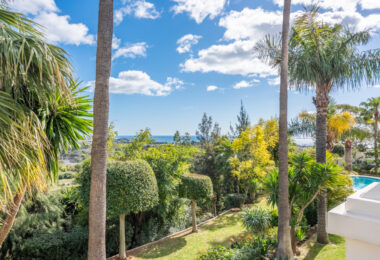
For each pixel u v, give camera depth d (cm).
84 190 648
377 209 148
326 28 678
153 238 876
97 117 314
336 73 667
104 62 318
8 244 579
